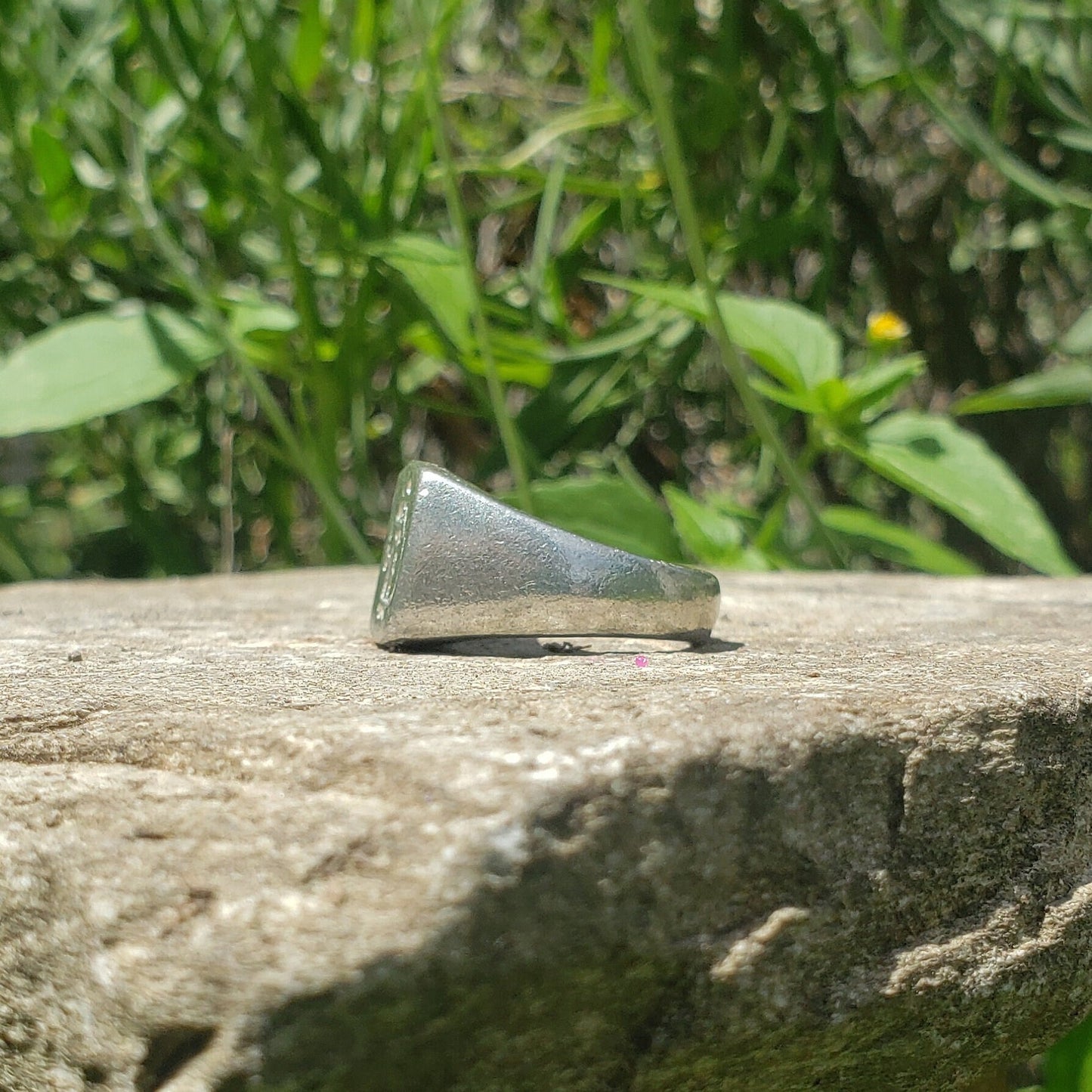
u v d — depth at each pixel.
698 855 0.13
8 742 0.14
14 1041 0.13
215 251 0.33
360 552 0.25
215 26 0.28
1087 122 0.27
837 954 0.13
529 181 0.33
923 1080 0.14
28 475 0.40
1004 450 0.38
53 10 0.25
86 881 0.13
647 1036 0.13
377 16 0.28
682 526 0.25
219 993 0.12
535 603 0.16
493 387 0.23
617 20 0.31
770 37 0.32
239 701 0.14
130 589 0.22
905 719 0.13
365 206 0.28
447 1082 0.12
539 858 0.12
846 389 0.22
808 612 0.19
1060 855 0.14
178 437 0.34
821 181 0.32
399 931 0.12
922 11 0.32
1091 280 0.37
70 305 0.32
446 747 0.13
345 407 0.30
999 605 0.19
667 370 0.32
